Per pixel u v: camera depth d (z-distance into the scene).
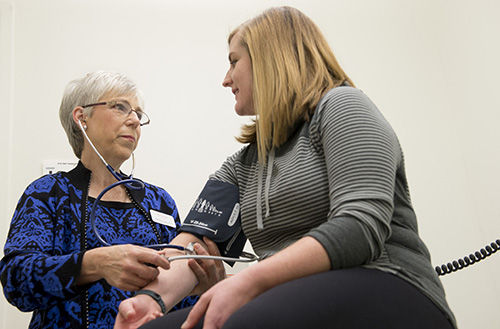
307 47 0.98
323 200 0.80
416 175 2.81
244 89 1.03
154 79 2.68
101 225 1.42
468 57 2.85
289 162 0.87
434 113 2.97
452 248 2.69
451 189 2.82
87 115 1.56
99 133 1.54
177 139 2.60
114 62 2.66
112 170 1.44
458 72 2.93
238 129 2.70
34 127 2.45
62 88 2.55
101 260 1.03
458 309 2.58
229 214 1.06
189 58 2.77
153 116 2.61
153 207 1.62
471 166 2.82
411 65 3.05
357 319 0.60
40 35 2.61
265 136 0.93
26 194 1.37
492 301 2.61
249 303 0.60
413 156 2.85
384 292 0.64
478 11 2.78
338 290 0.62
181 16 2.84
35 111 2.47
